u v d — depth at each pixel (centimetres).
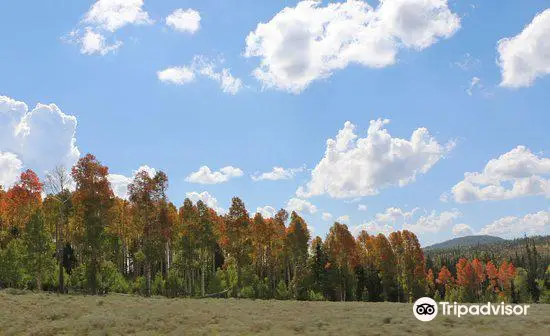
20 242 5372
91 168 4941
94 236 4853
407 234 9469
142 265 7531
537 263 15688
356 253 8869
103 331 2194
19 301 3347
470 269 11706
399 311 3053
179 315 2756
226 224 6406
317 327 2267
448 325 2256
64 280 5681
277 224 8100
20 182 6188
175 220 6800
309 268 7788
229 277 7050
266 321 2473
